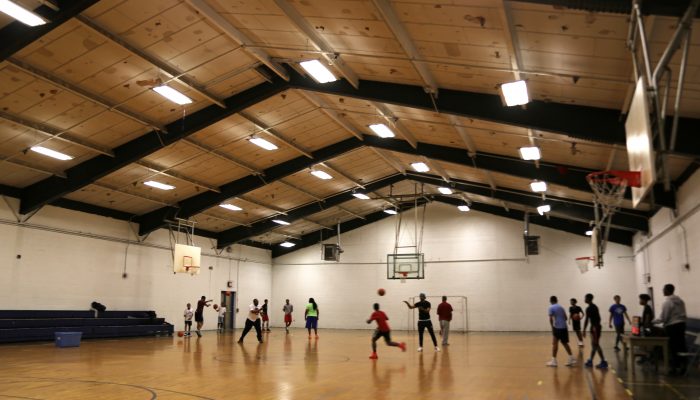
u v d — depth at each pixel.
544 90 9.26
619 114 9.38
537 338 19.25
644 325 11.29
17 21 8.88
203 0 9.00
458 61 8.92
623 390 7.73
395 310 25.42
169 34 9.98
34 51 9.92
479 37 7.86
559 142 11.95
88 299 17.81
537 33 7.18
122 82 11.41
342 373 9.56
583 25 6.67
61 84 10.89
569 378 8.98
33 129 12.42
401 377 9.08
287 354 13.07
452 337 20.00
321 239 27.25
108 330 17.56
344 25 8.91
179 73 11.22
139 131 13.77
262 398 6.98
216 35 10.25
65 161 14.62
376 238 26.34
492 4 6.79
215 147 15.50
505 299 23.83
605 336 19.86
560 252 23.41
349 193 22.11
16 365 10.38
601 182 11.20
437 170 18.44
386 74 10.71
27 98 11.41
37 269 16.22
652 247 17.19
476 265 24.47
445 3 7.17
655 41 6.40
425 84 10.43
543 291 23.36
